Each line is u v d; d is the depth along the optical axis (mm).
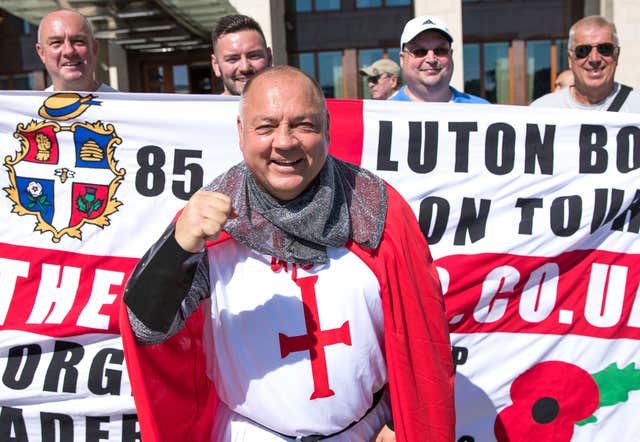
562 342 2576
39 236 2473
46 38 3289
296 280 1611
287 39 9836
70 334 2438
